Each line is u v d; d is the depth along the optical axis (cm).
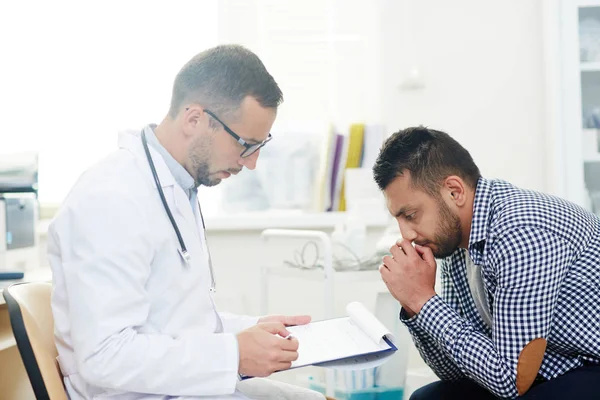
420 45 269
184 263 118
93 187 111
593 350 122
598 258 125
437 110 270
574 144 254
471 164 133
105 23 264
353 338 127
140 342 106
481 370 122
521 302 119
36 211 208
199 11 271
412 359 267
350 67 283
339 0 282
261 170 272
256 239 268
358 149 266
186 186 128
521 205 125
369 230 262
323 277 201
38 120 261
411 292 133
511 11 270
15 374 172
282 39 279
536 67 270
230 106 120
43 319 118
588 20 257
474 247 128
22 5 260
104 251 106
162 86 268
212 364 109
